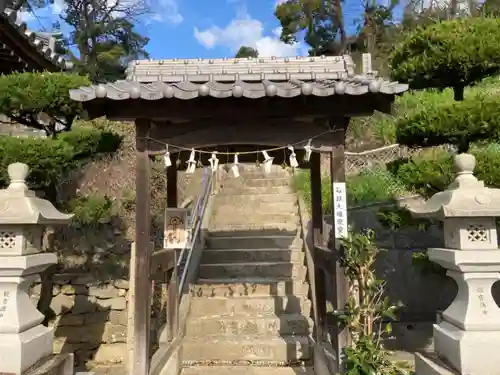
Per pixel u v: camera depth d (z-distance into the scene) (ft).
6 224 11.27
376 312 14.02
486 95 14.98
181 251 23.31
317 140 14.61
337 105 14.19
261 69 16.40
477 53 14.60
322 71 15.94
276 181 37.81
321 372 16.65
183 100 13.88
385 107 14.05
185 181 38.50
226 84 14.37
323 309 18.90
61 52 65.46
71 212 18.94
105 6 73.92
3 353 10.66
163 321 23.98
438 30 15.49
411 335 23.11
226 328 20.70
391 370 12.22
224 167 40.14
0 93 14.52
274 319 20.84
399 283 24.49
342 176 14.52
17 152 13.28
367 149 38.58
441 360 11.96
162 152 14.66
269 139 14.65
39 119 18.30
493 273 11.32
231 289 23.21
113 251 24.40
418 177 16.42
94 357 22.40
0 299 11.38
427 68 15.56
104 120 32.53
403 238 25.08
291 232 29.04
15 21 17.87
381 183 31.17
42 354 11.85
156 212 30.50
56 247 23.47
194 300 22.25
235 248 27.30
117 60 74.33
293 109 14.23
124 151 30.99
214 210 32.86
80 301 22.98
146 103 14.05
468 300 11.50
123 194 28.76
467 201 11.53
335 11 93.25
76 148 15.78
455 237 11.98
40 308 16.19
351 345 13.17
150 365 14.64
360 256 13.10
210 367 18.86
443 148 30.53
